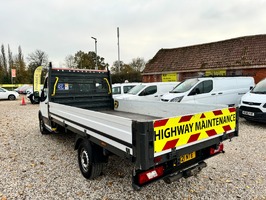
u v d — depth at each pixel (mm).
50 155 5164
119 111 6605
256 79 16859
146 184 2729
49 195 3410
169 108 4914
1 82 56688
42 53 56344
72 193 3459
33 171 4277
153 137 2535
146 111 5629
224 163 4531
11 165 4586
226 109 3551
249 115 7789
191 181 3787
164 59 23859
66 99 6078
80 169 4086
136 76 28375
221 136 3494
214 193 3404
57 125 5602
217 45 21047
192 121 2998
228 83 10133
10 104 18125
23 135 7129
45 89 6340
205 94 9375
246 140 6105
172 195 3367
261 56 17094
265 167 4316
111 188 3600
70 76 6129
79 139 4043
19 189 3598
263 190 3471
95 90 6613
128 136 2664
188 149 2969
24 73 57406
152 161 2537
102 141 3236
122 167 4410
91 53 53656
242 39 19859
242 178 3875
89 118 3547
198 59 20828
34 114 11984
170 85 11969
